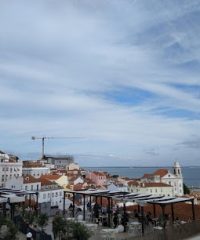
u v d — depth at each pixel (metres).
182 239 27.23
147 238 25.31
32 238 26.23
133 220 36.22
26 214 34.41
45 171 131.12
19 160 120.38
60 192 78.12
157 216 38.03
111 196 34.69
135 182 129.62
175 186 143.88
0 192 36.25
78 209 46.75
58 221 27.52
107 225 33.94
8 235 24.17
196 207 42.03
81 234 25.81
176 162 150.75
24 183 75.75
